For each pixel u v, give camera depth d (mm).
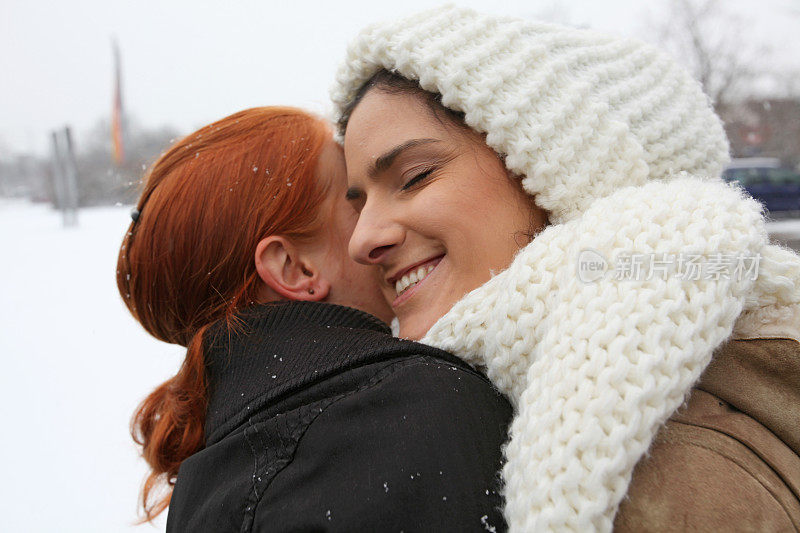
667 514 675
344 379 862
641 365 674
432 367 839
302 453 812
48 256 8289
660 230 760
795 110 10977
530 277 834
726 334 723
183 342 1220
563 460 658
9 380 3543
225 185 1132
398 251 1010
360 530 719
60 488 2428
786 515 672
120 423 2932
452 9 1009
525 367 834
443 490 728
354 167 1050
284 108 1288
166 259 1131
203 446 1120
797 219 6863
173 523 921
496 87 925
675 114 1024
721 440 714
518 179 971
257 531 785
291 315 1000
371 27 1027
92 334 4352
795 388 766
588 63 1007
